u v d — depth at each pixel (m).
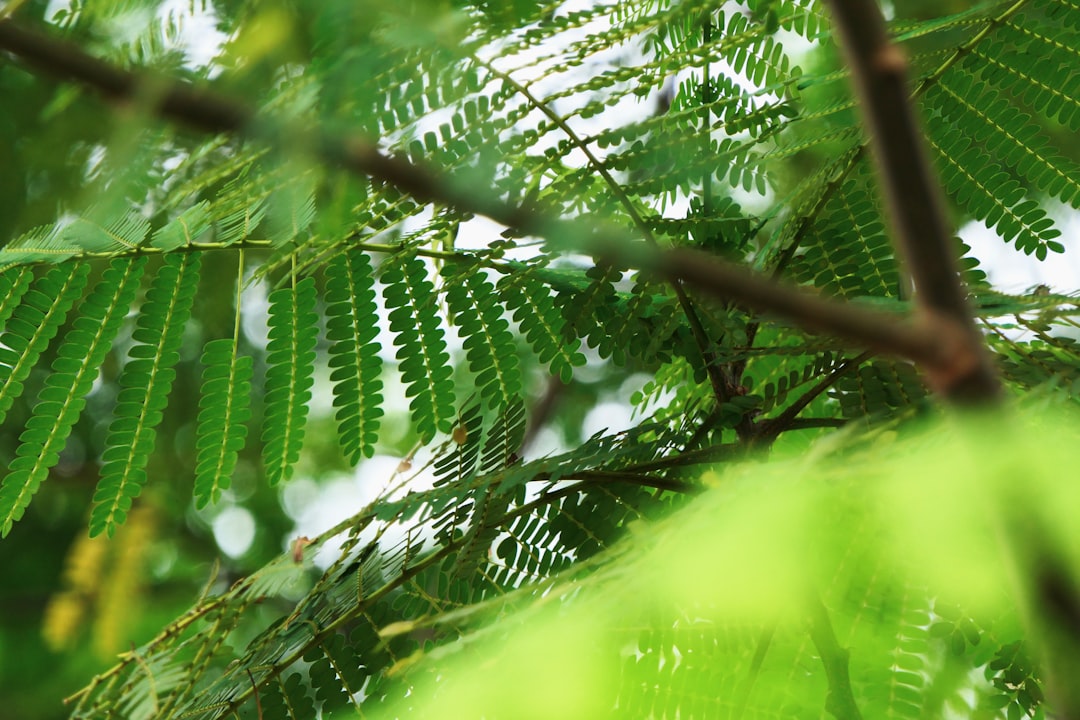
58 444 0.70
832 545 0.36
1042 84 0.68
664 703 0.60
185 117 0.35
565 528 0.67
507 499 0.67
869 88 0.46
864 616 0.59
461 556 0.66
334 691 0.67
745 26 0.69
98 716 0.63
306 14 0.46
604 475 0.67
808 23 0.69
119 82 0.35
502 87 0.63
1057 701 0.38
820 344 0.65
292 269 0.69
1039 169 0.69
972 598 0.32
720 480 0.46
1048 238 0.69
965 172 0.70
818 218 0.69
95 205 0.45
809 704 0.61
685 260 0.36
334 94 0.50
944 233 0.44
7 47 0.33
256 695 0.66
